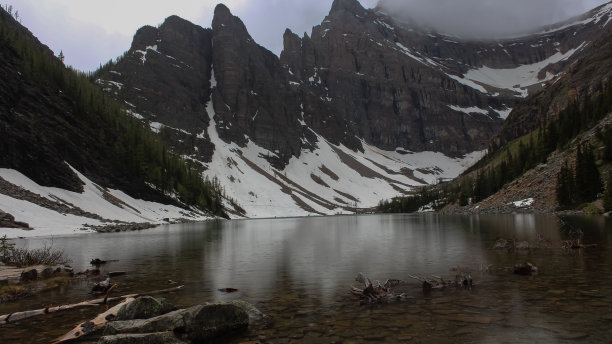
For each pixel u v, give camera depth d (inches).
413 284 693.3
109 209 3395.7
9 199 2358.5
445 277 745.0
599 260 853.8
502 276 725.9
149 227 3105.3
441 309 513.0
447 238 1593.3
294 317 501.7
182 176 5900.6
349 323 466.6
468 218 3348.9
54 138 3595.0
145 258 1167.6
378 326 450.3
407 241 1551.4
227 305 453.4
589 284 618.8
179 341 401.4
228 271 900.6
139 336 391.9
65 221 2448.3
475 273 773.3
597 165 3277.6
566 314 460.4
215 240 1863.9
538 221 2282.2
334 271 866.8
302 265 973.2
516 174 4852.4
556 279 669.3
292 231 2640.3
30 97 3676.2
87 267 992.2
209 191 6373.0
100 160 4217.5
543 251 1056.8
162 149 5871.1
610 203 2524.6
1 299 632.4
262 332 442.0
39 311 551.5
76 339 434.9
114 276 852.0
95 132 4490.7
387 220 4247.0
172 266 996.6
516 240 1312.7
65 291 708.0
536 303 516.1
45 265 949.8
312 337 418.9
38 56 4490.7
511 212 3671.3
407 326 445.4
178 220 4495.6
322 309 539.2
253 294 646.5
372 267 903.7
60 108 4082.2
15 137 2984.7
